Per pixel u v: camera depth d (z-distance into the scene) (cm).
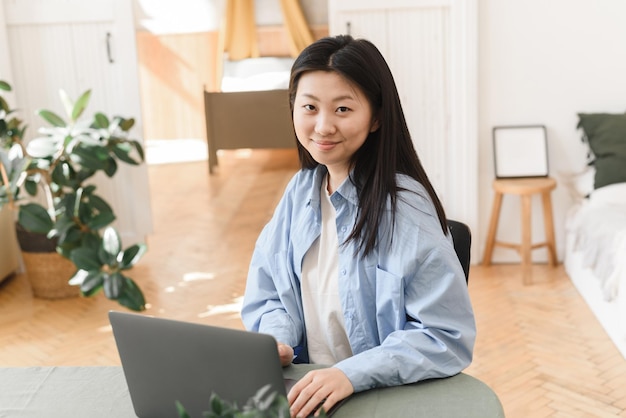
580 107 463
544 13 455
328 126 161
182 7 775
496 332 385
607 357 354
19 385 171
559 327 388
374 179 168
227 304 432
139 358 147
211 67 806
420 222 166
